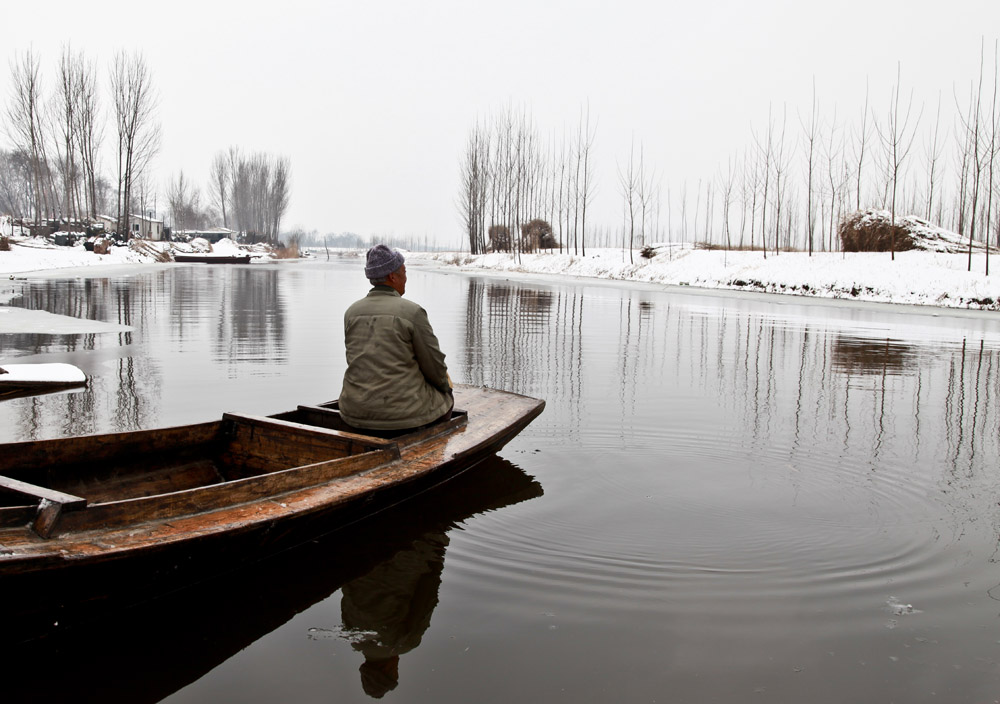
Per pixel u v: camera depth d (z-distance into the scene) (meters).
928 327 15.71
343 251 156.75
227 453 4.33
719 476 4.80
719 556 3.52
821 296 26.64
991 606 3.04
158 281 27.78
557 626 2.84
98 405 6.72
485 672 2.53
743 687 2.46
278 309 17.06
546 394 7.48
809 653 2.67
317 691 2.42
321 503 3.20
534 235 60.59
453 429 4.72
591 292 27.06
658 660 2.62
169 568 2.76
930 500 4.38
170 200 98.50
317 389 7.63
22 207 75.44
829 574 3.33
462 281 34.88
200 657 2.62
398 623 2.85
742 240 42.22
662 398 7.35
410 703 2.36
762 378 8.67
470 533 3.76
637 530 3.83
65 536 2.54
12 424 5.95
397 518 3.97
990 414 6.82
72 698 2.36
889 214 31.42
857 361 10.26
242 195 93.12
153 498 2.80
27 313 14.85
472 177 64.00
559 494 4.40
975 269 25.08
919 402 7.39
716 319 16.55
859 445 5.64
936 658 2.65
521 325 14.53
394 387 4.30
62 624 2.55
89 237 45.75
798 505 4.25
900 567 3.41
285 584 3.17
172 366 8.95
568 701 2.37
